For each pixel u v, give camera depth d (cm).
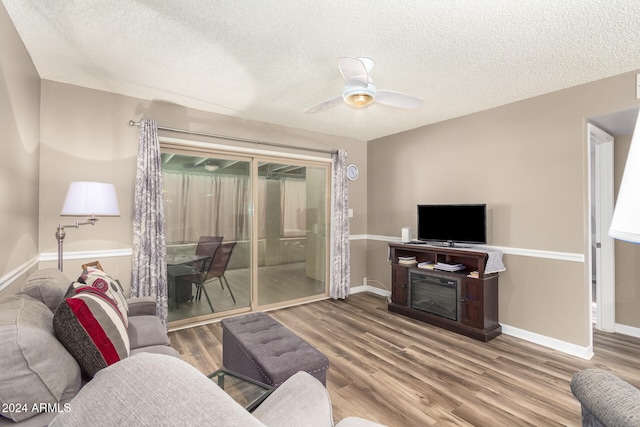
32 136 250
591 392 115
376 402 213
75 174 296
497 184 348
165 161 352
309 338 321
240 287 405
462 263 367
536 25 199
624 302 339
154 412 49
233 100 337
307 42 222
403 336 327
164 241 328
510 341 317
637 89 258
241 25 203
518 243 330
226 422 47
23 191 225
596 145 351
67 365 112
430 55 238
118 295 201
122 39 220
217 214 387
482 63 251
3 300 131
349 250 494
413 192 445
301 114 382
